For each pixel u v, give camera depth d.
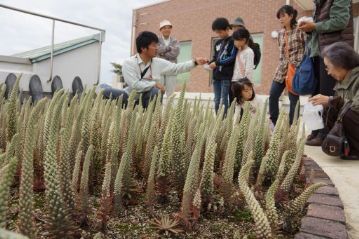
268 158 1.72
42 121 1.60
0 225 0.67
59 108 0.94
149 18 15.06
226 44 4.36
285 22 3.96
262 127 1.77
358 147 2.84
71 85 5.44
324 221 1.34
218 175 1.63
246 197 1.05
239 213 1.40
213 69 4.54
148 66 3.63
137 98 3.60
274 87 4.23
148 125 1.74
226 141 1.75
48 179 0.95
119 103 1.53
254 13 11.05
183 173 1.42
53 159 0.95
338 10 3.12
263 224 1.01
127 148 1.34
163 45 5.02
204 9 12.78
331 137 2.83
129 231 1.19
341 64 2.84
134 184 1.48
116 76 12.08
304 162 2.41
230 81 4.34
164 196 1.44
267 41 10.73
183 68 3.78
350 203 1.77
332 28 3.19
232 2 11.74
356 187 2.06
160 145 1.67
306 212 1.49
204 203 1.34
